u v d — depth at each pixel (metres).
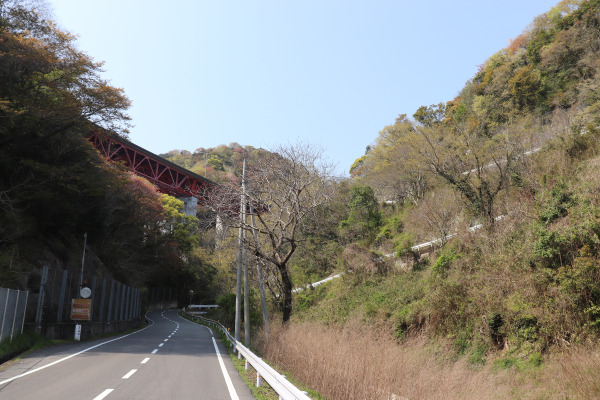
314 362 12.57
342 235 41.78
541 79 44.97
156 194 56.12
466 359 16.30
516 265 16.95
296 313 34.72
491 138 33.38
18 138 25.89
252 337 28.12
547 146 26.03
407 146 39.88
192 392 9.05
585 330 12.83
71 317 23.78
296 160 27.53
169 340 25.83
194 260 73.56
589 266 13.40
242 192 26.66
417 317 20.61
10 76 23.17
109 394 8.23
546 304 14.38
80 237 38.03
